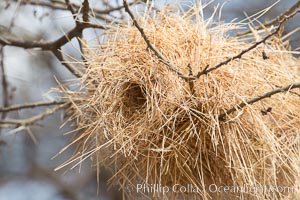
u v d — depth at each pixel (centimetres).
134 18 269
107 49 278
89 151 278
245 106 273
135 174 278
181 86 272
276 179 278
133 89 277
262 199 275
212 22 280
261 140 274
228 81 274
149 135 274
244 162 272
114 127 274
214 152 275
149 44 270
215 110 273
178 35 277
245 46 278
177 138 274
